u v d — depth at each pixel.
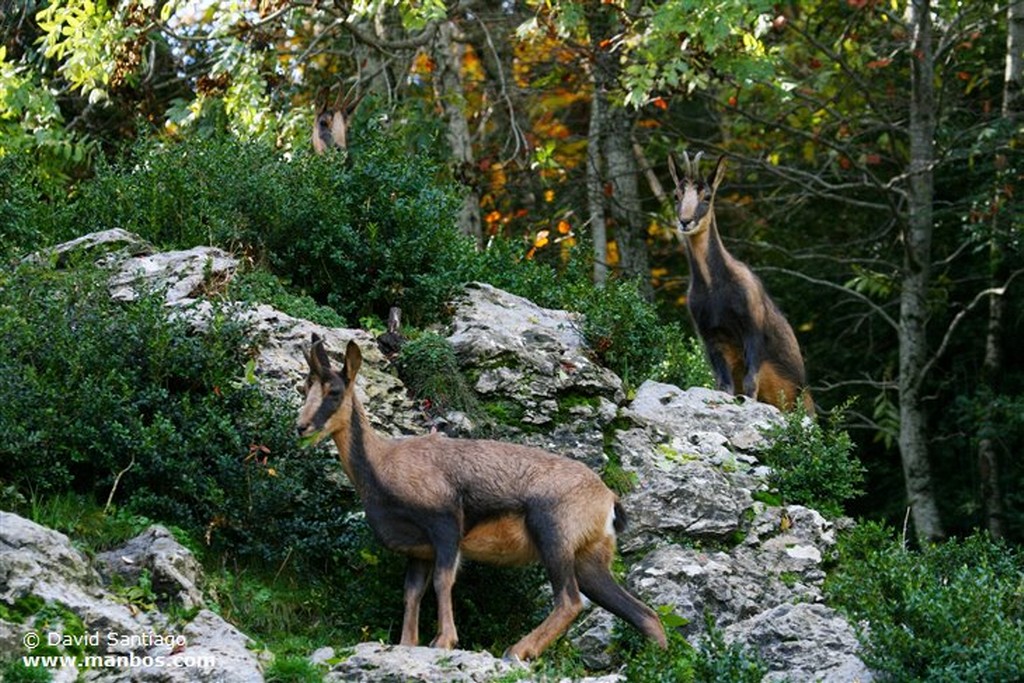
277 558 10.17
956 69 20.95
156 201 12.80
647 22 16.92
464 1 17.97
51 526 9.52
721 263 13.90
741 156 19.58
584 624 10.09
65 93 18.33
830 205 23.64
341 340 11.38
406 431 11.04
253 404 10.35
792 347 14.38
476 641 10.08
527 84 22.27
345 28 17.48
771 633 9.51
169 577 9.16
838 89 21.11
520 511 9.45
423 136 17.11
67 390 10.05
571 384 11.85
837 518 11.62
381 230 13.10
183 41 18.67
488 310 12.61
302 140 16.36
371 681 8.55
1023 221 17.89
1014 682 8.57
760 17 16.41
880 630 8.93
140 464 10.10
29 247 12.41
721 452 11.76
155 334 10.42
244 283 11.49
